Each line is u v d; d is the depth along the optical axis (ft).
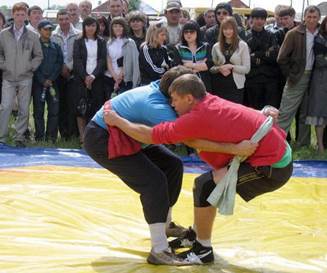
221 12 29.71
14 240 15.25
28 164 25.22
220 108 12.88
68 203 18.76
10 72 30.01
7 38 29.86
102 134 14.01
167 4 31.04
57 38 31.58
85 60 29.78
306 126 30.60
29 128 35.73
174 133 12.82
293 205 19.66
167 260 13.71
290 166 13.34
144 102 13.53
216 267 13.74
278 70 30.27
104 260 14.03
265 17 29.50
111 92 30.17
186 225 17.12
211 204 13.12
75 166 24.88
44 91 30.91
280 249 15.19
